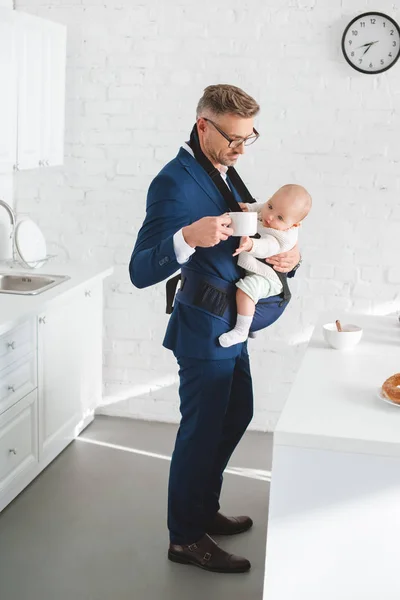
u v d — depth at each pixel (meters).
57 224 4.33
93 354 4.20
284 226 2.71
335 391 2.25
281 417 2.04
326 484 1.95
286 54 3.97
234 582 2.85
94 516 3.31
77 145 4.23
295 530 2.00
